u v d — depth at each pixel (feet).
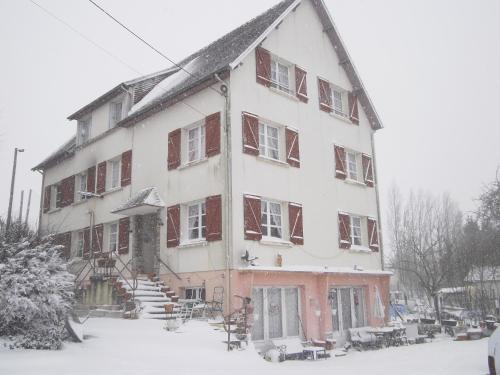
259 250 47.85
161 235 53.93
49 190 82.64
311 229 55.11
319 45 63.98
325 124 61.52
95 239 65.98
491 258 80.38
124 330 39.11
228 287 44.39
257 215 48.37
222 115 49.37
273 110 53.98
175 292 50.11
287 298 50.37
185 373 27.66
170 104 56.08
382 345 54.80
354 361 39.91
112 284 49.44
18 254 33.47
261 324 46.91
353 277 58.70
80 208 71.36
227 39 68.74
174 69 71.87
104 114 70.03
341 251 59.00
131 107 64.44
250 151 49.29
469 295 76.28
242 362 32.91
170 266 51.67
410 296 132.57
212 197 48.11
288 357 44.19
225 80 49.93
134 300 45.83
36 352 30.40
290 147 54.60
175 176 53.93
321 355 45.50
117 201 63.05
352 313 58.59
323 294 52.34
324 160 59.77
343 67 67.62
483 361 34.60
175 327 39.09
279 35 57.62
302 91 58.80
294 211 52.95
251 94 51.57
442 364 34.32
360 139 67.92
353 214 63.05
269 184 51.01
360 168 67.05
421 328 64.39
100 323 42.73
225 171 47.70
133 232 58.23
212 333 38.73
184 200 52.06
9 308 31.53
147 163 58.80
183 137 54.34
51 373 25.35
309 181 56.54
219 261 46.14
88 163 71.72
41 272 33.42
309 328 50.34
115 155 65.77
